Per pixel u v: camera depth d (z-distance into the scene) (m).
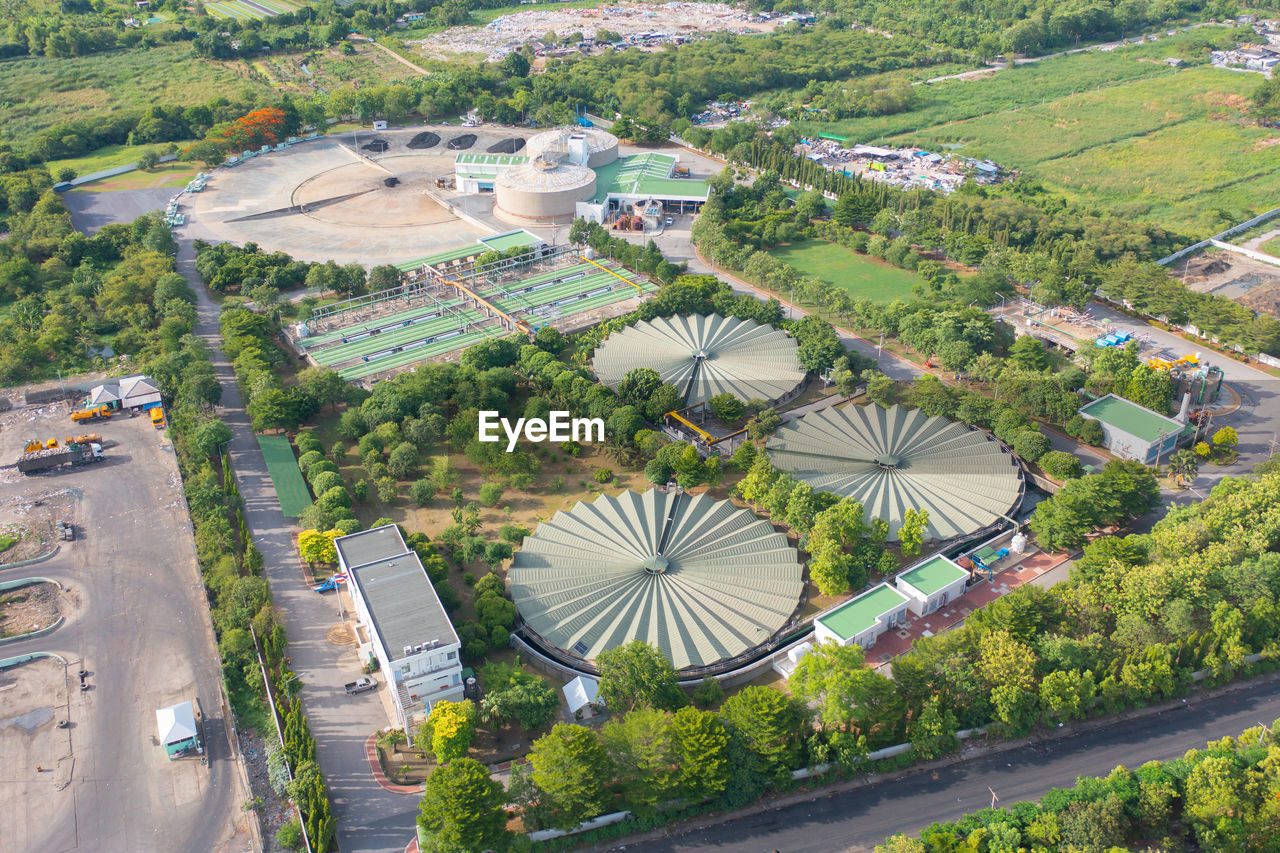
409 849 194.62
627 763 197.88
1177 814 197.62
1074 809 189.38
